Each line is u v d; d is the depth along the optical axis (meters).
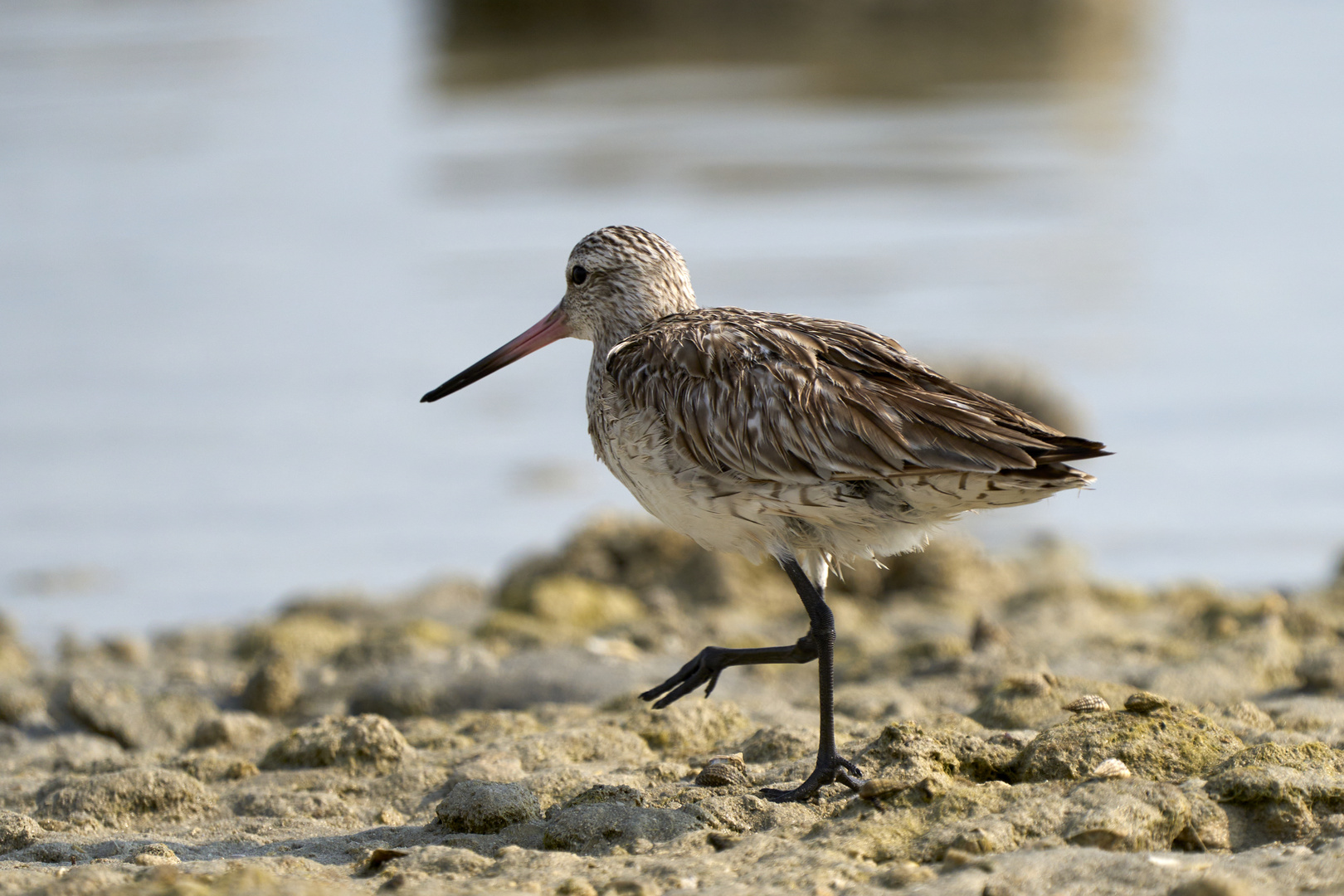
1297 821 6.27
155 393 19.80
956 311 21.97
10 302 22.89
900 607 13.21
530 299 22.52
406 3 40.00
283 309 22.55
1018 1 36.66
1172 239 25.33
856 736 8.17
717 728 8.73
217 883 5.63
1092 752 6.92
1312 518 16.25
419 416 19.56
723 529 7.75
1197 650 10.52
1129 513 16.67
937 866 5.96
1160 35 40.00
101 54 37.09
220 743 9.59
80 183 28.14
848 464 7.13
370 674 10.88
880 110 32.16
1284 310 22.34
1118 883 5.66
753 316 7.96
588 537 14.34
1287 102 34.16
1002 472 6.86
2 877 6.19
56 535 16.27
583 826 6.69
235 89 34.78
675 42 36.75
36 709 10.66
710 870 6.09
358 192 27.41
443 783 8.06
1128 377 20.16
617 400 7.96
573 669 10.71
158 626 14.21
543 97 33.38
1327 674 9.44
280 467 18.05
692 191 27.16
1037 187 27.80
